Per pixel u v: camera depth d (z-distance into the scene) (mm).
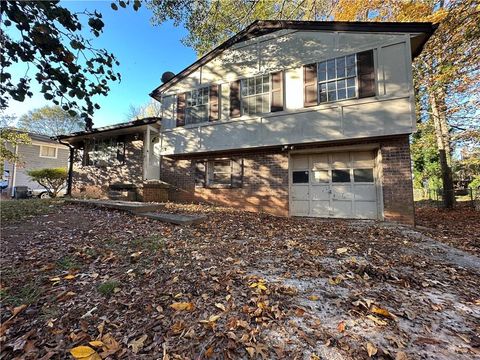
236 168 10336
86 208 7551
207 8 7676
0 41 1788
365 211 8656
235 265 3605
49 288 2854
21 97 2062
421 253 4457
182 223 5984
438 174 17328
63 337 2057
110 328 2170
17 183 16969
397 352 1873
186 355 1841
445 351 1906
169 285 2955
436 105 12430
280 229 6352
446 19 8602
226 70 10344
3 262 3537
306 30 8875
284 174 9414
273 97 9320
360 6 12117
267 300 2621
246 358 1820
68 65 2201
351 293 2824
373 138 7891
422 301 2676
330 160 9289
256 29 9773
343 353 1869
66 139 13617
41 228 5301
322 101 8484
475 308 2561
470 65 9602
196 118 10914
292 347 1933
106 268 3439
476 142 13305
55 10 2037
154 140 12445
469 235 6109
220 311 2424
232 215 8078
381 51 7711
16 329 2152
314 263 3758
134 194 10609
